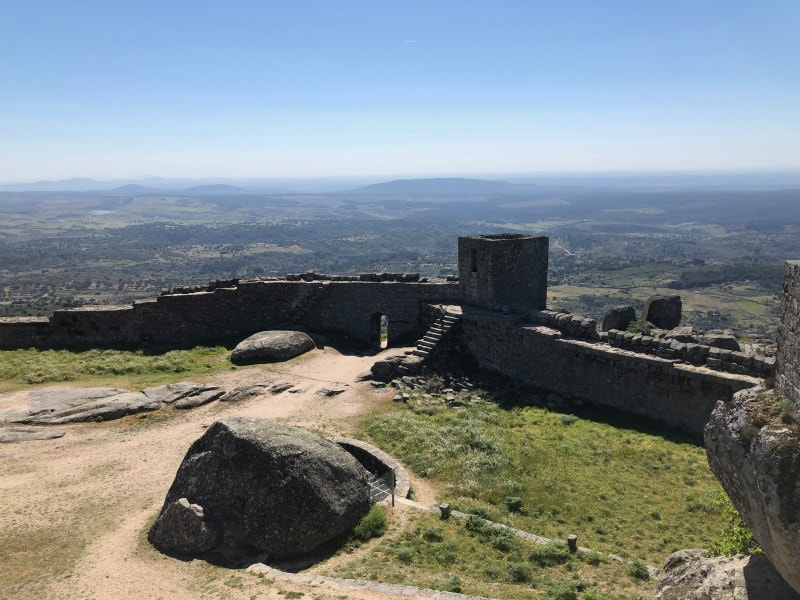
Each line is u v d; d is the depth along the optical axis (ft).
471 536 46.29
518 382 84.38
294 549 44.88
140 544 47.03
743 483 26.81
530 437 67.72
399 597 35.91
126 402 76.13
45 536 48.21
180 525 45.93
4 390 81.51
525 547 44.50
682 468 58.95
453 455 63.46
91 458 63.52
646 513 51.29
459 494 55.52
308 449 48.16
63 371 88.89
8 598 38.91
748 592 28.19
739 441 26.99
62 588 40.04
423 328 102.42
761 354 70.69
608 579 39.65
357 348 104.68
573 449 64.03
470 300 98.68
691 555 35.88
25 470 60.29
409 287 104.01
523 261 97.09
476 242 95.09
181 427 71.67
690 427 66.64
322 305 111.24
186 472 49.39
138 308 102.89
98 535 48.49
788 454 23.63
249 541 45.60
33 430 69.10
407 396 79.41
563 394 79.00
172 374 90.12
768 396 27.76
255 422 50.62
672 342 69.82
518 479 57.82
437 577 39.88
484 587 38.29
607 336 76.59
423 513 50.52
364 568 41.55
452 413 75.00
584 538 47.24
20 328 100.99
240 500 46.34
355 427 70.49
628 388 72.08
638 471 59.00
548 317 83.76
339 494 47.55
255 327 111.65
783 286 28.17
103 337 102.83
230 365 94.48
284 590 37.96
